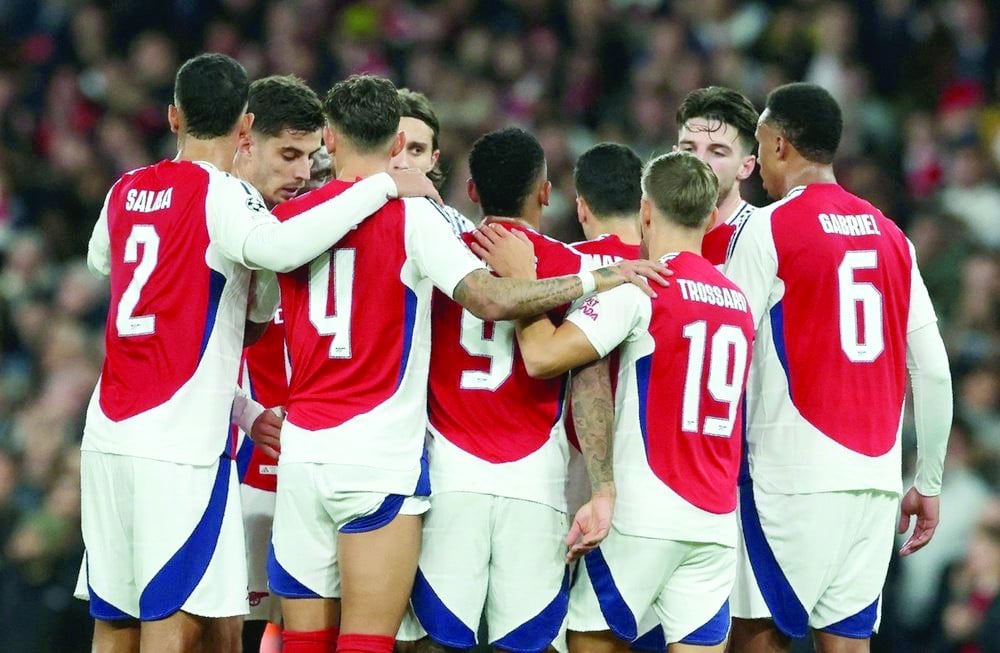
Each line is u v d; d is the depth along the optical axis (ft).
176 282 63.57
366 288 62.90
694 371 63.72
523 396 65.10
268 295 66.23
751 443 68.44
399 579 62.95
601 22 183.73
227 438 64.69
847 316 66.69
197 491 63.31
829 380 66.54
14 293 150.61
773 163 70.08
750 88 170.91
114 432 63.62
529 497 64.49
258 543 74.54
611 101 177.06
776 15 183.42
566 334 62.80
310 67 182.39
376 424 62.59
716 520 63.82
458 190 159.94
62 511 110.22
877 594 68.08
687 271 64.49
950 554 110.63
